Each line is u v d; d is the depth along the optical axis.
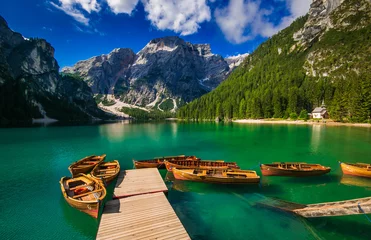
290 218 16.34
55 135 71.69
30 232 14.95
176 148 47.25
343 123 97.69
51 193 21.64
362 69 153.00
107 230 13.00
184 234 12.80
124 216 14.84
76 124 139.38
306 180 24.81
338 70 166.75
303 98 137.12
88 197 17.38
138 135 72.50
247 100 163.25
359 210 14.15
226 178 22.41
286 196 20.55
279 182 24.20
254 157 37.81
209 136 67.56
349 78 144.50
